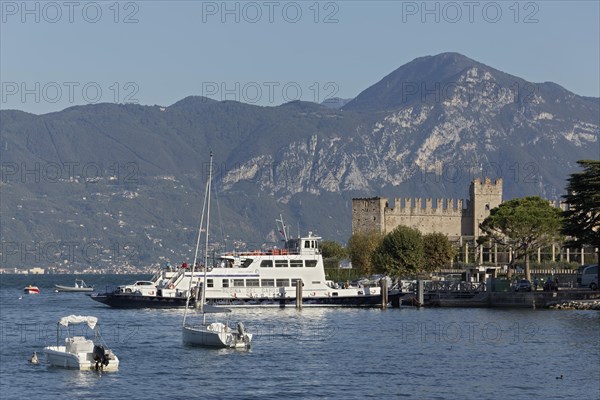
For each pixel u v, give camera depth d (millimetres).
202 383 125750
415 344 160625
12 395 118438
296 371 134500
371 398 117875
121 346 156875
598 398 118188
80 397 117312
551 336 169875
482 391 121938
